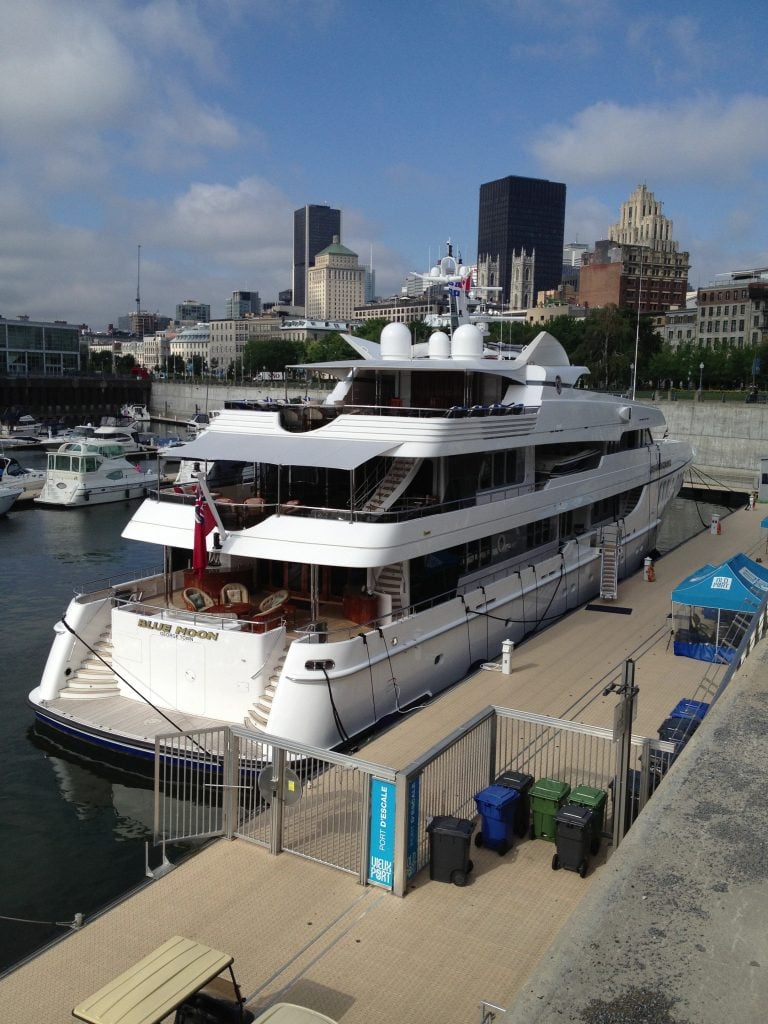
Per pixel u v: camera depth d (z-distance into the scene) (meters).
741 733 7.41
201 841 15.08
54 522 51.59
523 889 11.11
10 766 18.08
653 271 170.12
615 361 94.06
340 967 9.60
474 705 17.78
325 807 13.20
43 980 9.48
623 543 30.75
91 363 195.25
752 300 135.00
